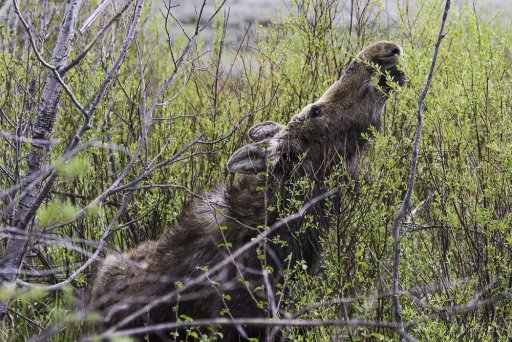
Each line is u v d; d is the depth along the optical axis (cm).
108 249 1524
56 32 1958
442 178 1412
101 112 1536
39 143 1170
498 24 1855
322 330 1195
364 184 1412
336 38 1730
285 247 1342
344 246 1376
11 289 991
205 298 1297
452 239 1409
